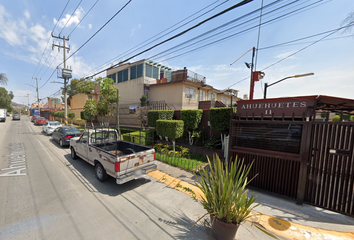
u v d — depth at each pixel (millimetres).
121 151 6516
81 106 24719
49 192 4203
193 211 3490
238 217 2467
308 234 2842
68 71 17000
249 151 4582
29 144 10281
